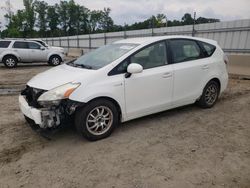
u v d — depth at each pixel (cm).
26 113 396
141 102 440
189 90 508
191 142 402
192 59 512
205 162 342
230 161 344
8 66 1468
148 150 376
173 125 472
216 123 483
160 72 452
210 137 421
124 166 334
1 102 661
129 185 294
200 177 308
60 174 319
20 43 1488
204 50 539
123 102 417
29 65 1645
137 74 425
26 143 405
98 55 476
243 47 1177
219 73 559
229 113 541
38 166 338
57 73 427
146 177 309
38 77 434
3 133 446
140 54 438
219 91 577
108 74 401
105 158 354
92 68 418
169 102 480
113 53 452
